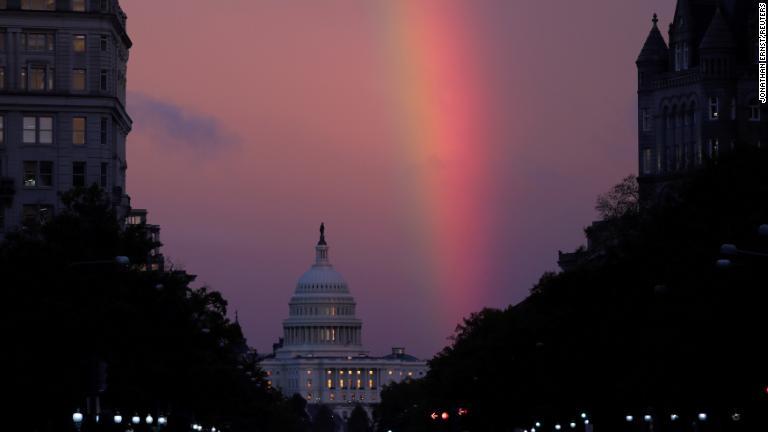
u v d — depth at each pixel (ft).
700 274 474.90
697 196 526.98
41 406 459.32
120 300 490.08
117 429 494.59
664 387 501.15
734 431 479.41
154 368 541.34
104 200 596.29
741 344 441.27
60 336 455.63
